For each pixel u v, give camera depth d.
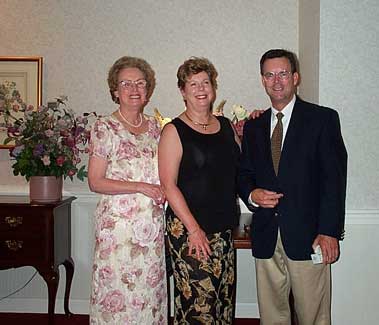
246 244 2.67
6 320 3.49
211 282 2.05
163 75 3.61
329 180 2.15
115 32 3.61
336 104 2.70
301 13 3.38
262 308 2.38
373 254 2.68
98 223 2.24
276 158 2.24
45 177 3.07
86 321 3.47
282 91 2.18
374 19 2.66
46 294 3.66
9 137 3.32
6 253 2.98
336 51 2.69
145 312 2.24
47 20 3.62
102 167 2.21
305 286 2.22
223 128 2.18
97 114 3.63
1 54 3.64
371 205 2.69
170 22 3.60
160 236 2.27
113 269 2.21
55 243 3.01
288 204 2.20
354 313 2.71
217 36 3.58
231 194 2.14
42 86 3.63
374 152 2.68
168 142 2.06
